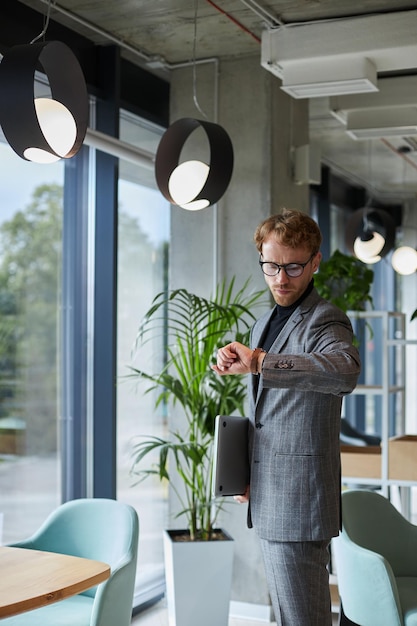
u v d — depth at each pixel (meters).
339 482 2.50
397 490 4.94
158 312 5.20
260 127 4.92
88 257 4.61
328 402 2.43
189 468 4.63
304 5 4.17
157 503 5.14
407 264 7.72
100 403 4.57
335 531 2.44
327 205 8.25
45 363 4.33
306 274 2.49
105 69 4.62
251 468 2.51
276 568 2.45
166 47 4.83
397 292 10.57
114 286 4.57
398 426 10.25
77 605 3.18
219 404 4.31
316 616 2.43
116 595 2.90
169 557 4.21
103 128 4.61
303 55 4.31
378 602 3.11
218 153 3.63
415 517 7.50
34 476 4.27
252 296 4.86
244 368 2.29
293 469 2.41
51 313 4.37
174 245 5.12
